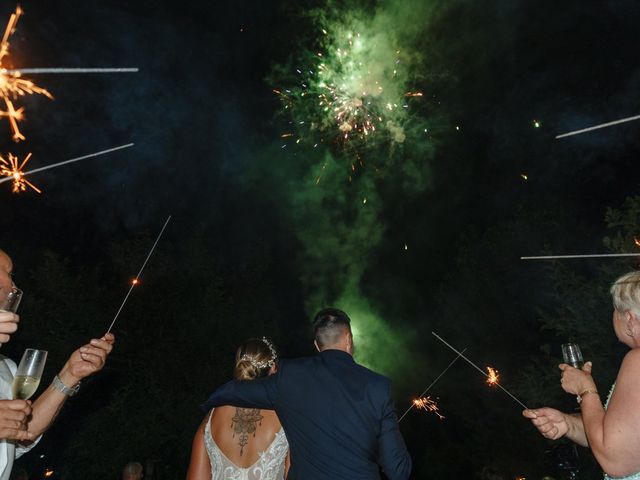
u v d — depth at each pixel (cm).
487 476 827
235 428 346
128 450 1038
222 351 1152
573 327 709
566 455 869
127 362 1091
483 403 1041
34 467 1036
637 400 244
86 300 1092
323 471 288
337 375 301
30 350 293
